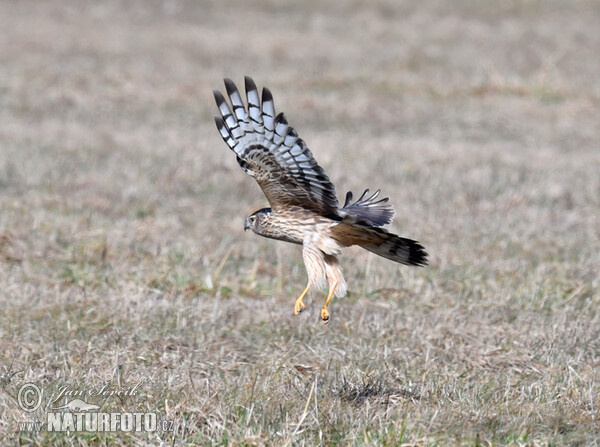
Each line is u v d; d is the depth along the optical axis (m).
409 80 35.75
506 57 39.41
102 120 29.55
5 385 11.04
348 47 41.06
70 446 9.34
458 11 48.53
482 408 10.49
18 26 42.84
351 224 10.08
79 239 17.95
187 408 10.12
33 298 14.68
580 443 9.74
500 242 19.02
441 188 23.00
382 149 27.02
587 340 13.59
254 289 16.02
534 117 31.97
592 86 35.47
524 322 14.38
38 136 26.75
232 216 20.44
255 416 9.95
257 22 45.94
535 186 23.34
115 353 12.16
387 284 16.25
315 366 12.31
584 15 48.19
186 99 32.72
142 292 15.18
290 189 10.41
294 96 33.22
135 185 21.94
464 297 15.73
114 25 44.34
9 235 17.91
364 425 9.84
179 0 49.91
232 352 12.86
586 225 20.58
